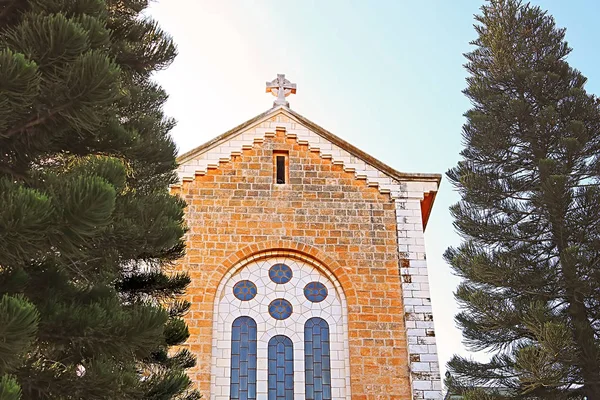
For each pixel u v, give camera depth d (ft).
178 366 50.21
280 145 65.77
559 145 88.22
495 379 83.35
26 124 37.52
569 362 72.84
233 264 60.23
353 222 62.49
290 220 62.23
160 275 51.85
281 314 59.00
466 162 95.09
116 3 53.98
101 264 42.68
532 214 87.97
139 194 48.65
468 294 82.84
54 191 34.24
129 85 55.21
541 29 101.71
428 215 67.72
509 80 98.17
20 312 28.68
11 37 36.04
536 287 81.41
